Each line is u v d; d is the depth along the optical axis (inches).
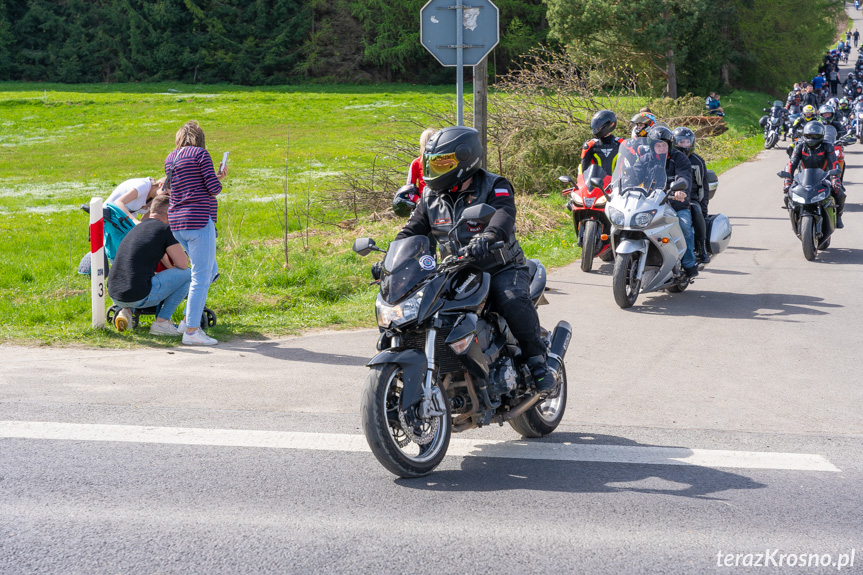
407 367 167.3
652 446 192.5
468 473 176.9
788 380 246.4
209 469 176.9
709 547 142.2
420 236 176.4
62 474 173.6
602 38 1525.6
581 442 196.1
